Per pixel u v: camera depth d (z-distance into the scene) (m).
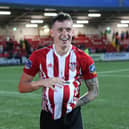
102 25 38.56
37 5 23.66
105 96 9.27
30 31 35.47
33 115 6.87
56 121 2.68
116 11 29.31
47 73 2.63
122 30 39.44
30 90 2.68
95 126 5.88
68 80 2.63
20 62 27.34
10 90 10.92
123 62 27.78
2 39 33.12
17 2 22.64
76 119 2.71
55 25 2.49
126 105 7.86
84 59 2.65
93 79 2.74
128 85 11.91
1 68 22.36
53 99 2.61
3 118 6.61
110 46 36.53
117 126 5.86
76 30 37.91
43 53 2.64
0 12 25.36
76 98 2.69
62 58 2.62
